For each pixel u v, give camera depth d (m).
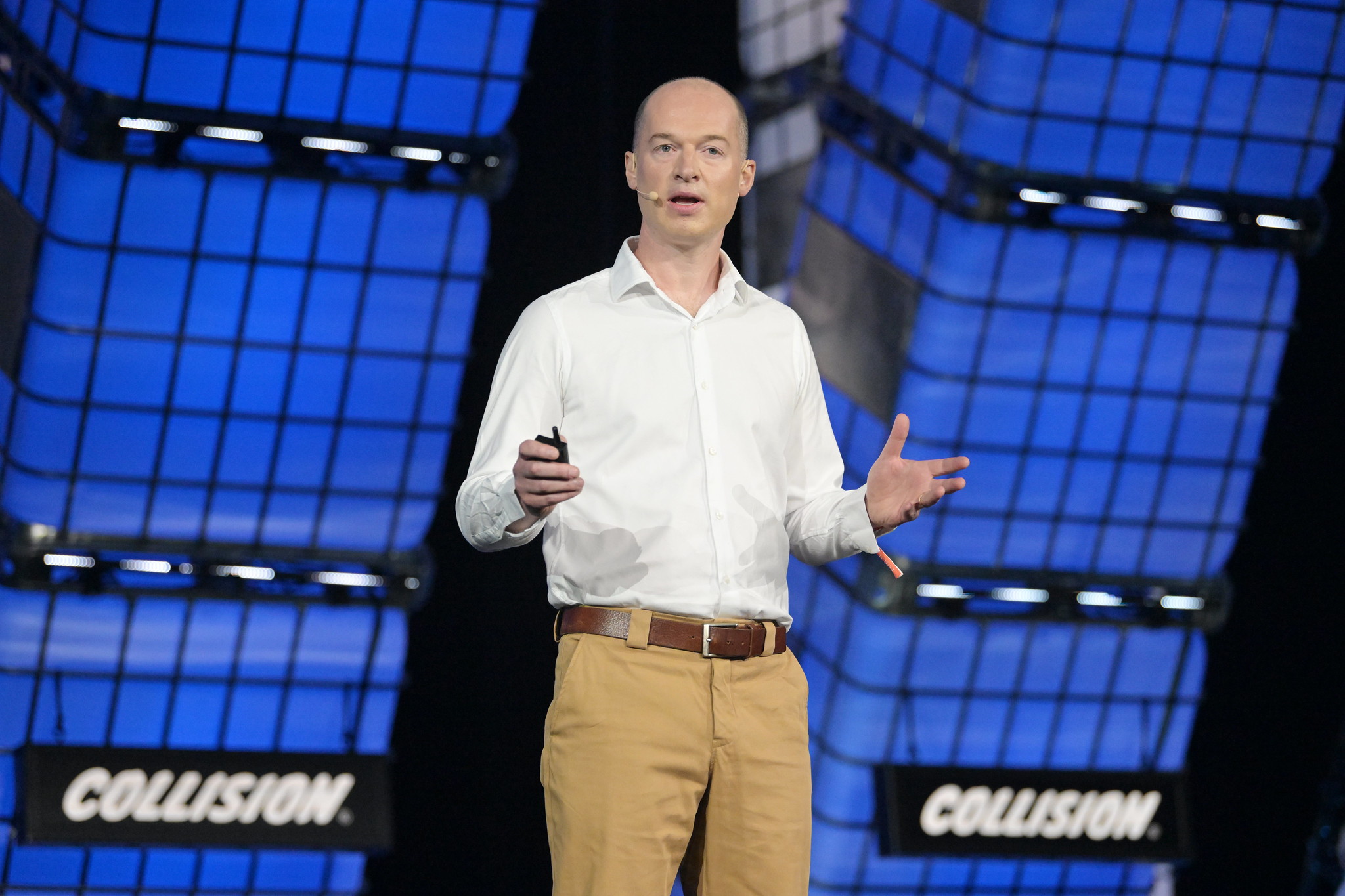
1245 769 37.91
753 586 9.87
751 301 10.45
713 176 9.89
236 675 33.38
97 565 31.75
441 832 35.59
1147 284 34.72
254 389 31.83
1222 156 34.31
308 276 31.28
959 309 33.94
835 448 10.87
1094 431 35.69
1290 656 37.75
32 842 30.14
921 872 36.78
